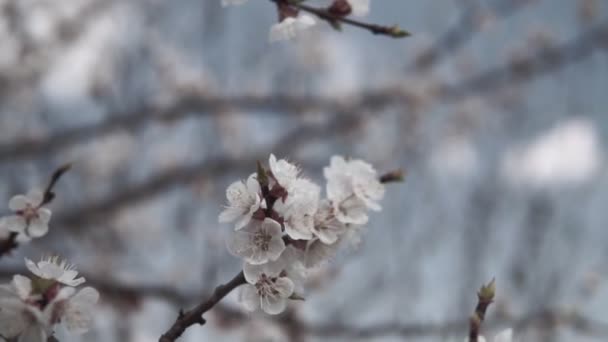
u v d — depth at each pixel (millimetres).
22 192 6625
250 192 2002
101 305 5258
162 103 7805
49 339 1979
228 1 2699
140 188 7250
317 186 2117
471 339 1960
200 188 6984
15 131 7668
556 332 5852
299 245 2039
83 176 7633
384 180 2350
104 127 7449
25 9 7469
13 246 2334
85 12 7848
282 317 5191
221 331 5164
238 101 7777
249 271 1998
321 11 2654
